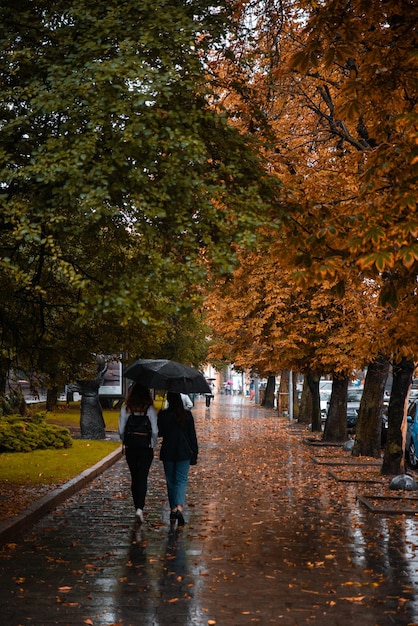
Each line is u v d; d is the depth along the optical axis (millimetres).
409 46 10289
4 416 28281
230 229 10094
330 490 17734
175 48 10398
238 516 14023
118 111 9422
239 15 14547
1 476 18219
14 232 9422
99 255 11484
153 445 13422
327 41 10516
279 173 15531
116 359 17688
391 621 7680
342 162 15977
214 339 62344
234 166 10508
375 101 10773
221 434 37594
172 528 12758
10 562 10117
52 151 9812
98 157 9828
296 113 19469
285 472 21312
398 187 9281
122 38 10297
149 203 9836
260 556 10594
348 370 30047
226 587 8930
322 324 29219
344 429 31969
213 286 10477
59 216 9531
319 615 7863
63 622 7547
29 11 10734
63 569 9727
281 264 10695
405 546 11328
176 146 9570
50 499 14625
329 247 10266
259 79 15250
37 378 16438
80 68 10102
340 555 10672
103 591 8680
